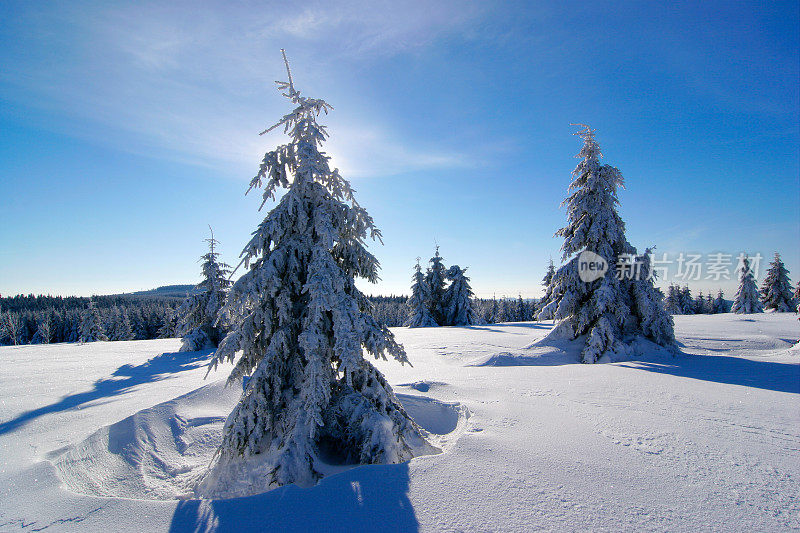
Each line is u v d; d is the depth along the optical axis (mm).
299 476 4477
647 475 4035
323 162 6027
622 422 5879
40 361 16578
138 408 7656
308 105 5988
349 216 6008
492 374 10680
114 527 3279
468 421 6121
